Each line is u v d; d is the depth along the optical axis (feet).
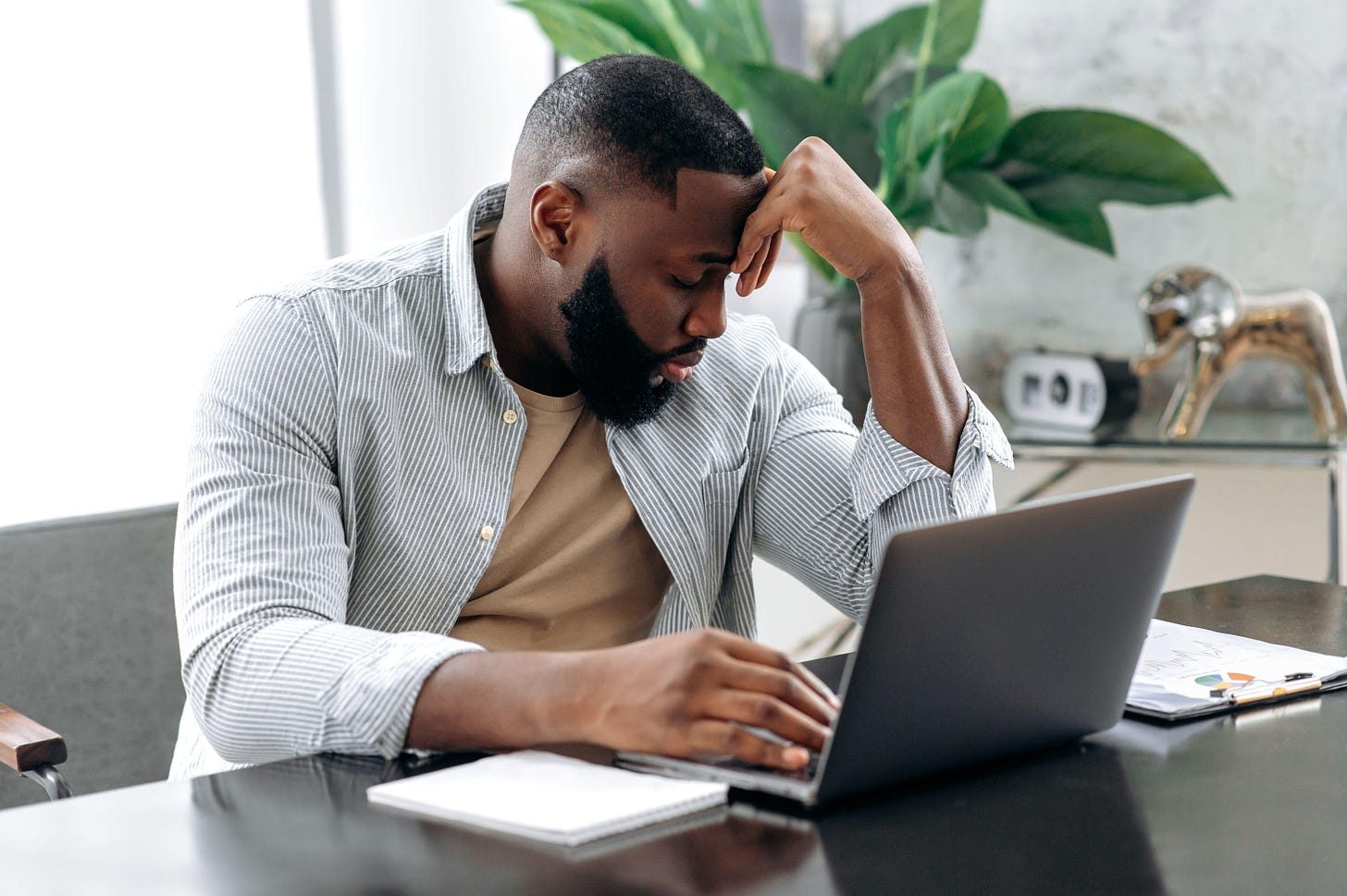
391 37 7.79
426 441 4.09
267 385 3.90
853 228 4.05
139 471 7.30
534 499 4.28
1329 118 8.04
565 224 3.85
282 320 4.01
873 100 8.32
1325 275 8.17
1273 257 8.23
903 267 4.13
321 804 2.74
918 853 2.48
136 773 4.97
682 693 2.74
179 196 7.37
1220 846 2.51
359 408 4.01
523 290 4.11
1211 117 8.20
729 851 2.48
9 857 2.48
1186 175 7.74
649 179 3.72
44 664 4.80
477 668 2.98
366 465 4.06
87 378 7.17
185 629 3.46
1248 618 4.15
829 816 2.65
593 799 2.65
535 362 4.26
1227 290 7.39
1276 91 8.09
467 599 4.17
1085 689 2.97
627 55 3.96
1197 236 8.32
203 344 7.48
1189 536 7.36
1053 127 7.83
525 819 2.55
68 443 7.13
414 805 2.69
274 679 3.18
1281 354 7.41
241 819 2.66
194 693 3.37
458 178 8.09
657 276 3.80
